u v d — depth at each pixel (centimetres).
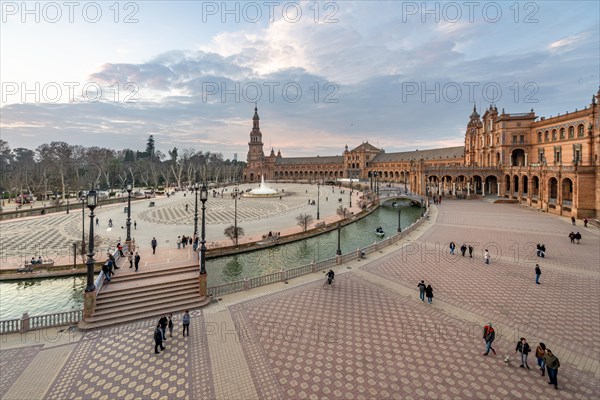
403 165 17475
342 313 2036
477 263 3084
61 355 1608
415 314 2009
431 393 1280
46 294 2831
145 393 1318
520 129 8350
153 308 2117
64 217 6231
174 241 4166
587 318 1909
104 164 13638
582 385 1310
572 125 6650
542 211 6297
